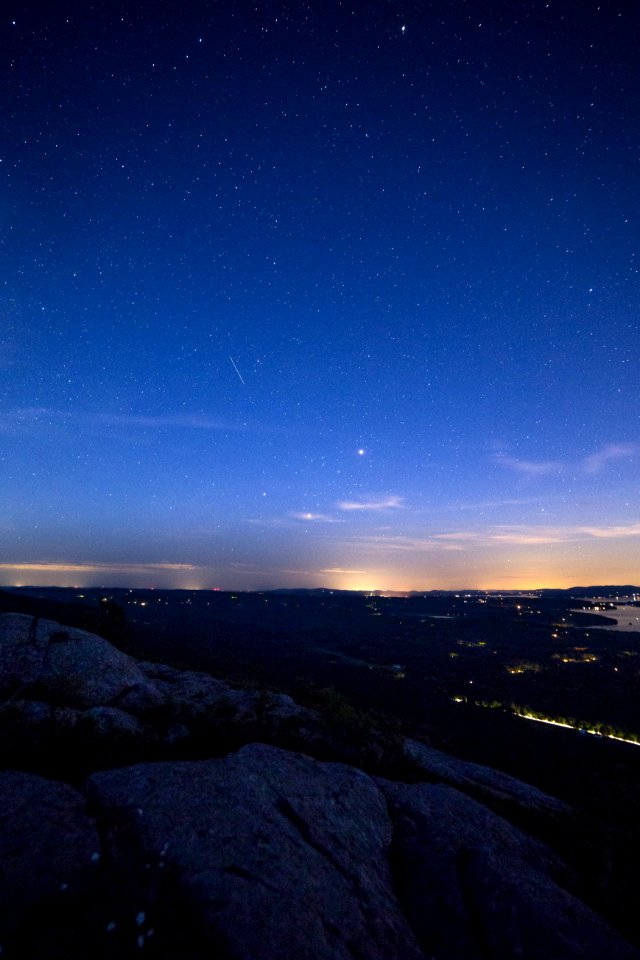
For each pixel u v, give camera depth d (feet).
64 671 39.65
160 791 20.42
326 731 37.55
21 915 13.78
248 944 13.38
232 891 15.08
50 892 14.66
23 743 27.37
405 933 16.99
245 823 19.08
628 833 30.78
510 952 16.87
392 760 36.35
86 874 15.61
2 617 45.80
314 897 16.22
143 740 30.12
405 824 24.26
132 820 18.06
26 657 40.09
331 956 14.02
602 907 21.94
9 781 20.25
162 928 13.93
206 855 16.56
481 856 21.57
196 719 35.32
